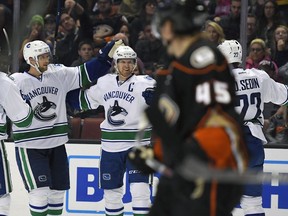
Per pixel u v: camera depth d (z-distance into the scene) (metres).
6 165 20.77
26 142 20.86
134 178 21.05
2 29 23.36
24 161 21.00
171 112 12.10
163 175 12.80
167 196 12.70
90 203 23.12
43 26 24.59
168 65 12.89
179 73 12.31
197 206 12.23
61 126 21.23
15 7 23.14
